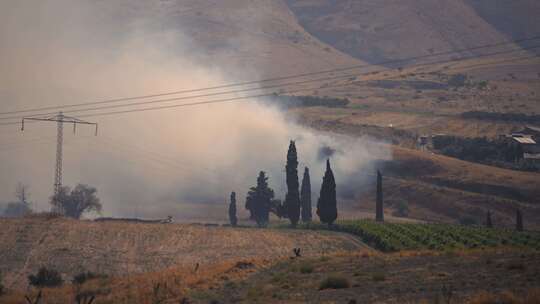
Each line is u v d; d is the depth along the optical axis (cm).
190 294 19162
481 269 18512
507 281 16125
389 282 17575
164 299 18688
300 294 16862
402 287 16475
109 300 19562
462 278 17150
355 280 18400
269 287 18538
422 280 17412
